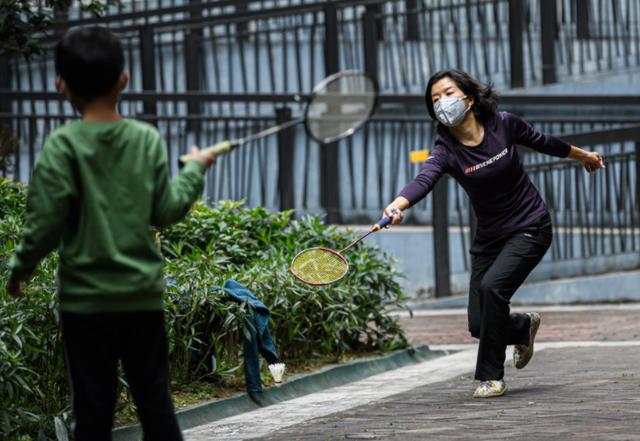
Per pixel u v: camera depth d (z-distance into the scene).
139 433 14.38
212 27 36.25
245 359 16.83
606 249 35.19
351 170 34.78
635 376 16.84
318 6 35.16
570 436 12.05
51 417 13.64
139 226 8.72
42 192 8.55
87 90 8.85
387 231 34.50
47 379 13.90
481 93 15.43
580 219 34.06
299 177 35.41
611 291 33.69
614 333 24.84
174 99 32.69
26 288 13.92
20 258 8.62
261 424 14.86
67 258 8.71
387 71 36.84
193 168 9.14
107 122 8.86
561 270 34.19
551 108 37.41
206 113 36.28
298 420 15.02
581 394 15.19
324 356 20.41
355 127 16.25
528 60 38.75
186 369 16.81
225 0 35.62
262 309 17.06
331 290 20.00
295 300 19.05
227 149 9.48
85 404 8.91
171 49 37.34
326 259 14.31
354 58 37.72
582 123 34.66
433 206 33.53
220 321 17.02
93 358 8.88
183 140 35.03
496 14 37.06
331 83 16.05
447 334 26.30
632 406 13.95
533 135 15.84
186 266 17.61
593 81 37.22
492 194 15.42
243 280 18.33
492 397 15.34
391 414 14.55
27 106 35.53
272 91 36.16
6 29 19.48
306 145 34.50
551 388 15.95
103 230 8.62
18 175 26.03
